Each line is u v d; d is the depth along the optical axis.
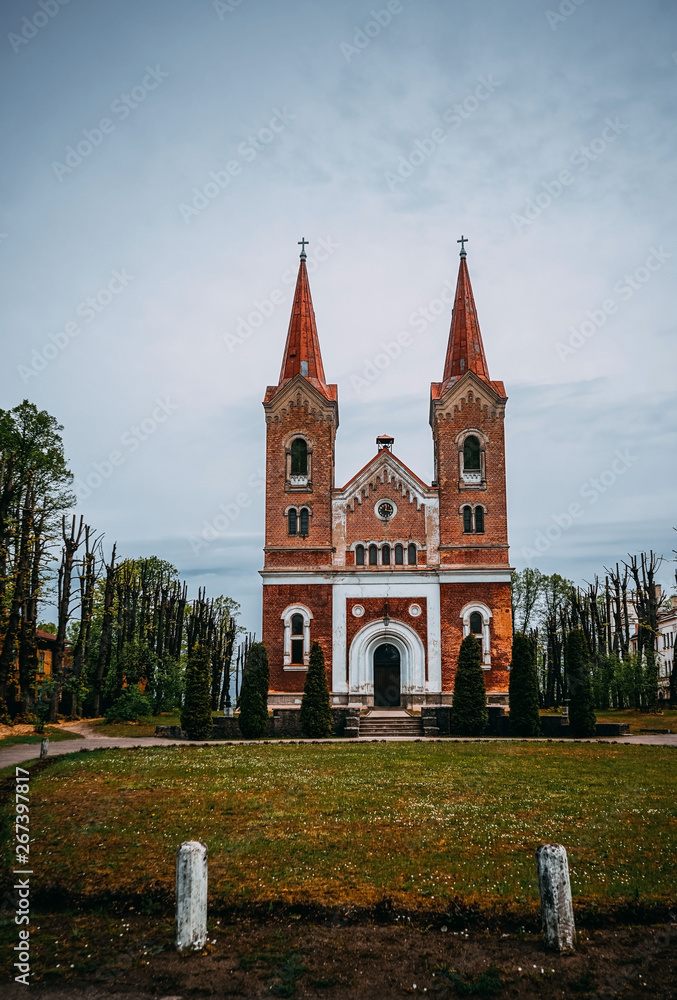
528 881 14.21
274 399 52.78
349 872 15.03
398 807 20.25
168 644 74.94
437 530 50.84
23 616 50.34
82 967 11.75
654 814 18.98
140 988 11.10
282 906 13.58
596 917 12.76
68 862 16.03
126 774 25.91
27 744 38.25
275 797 21.75
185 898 12.25
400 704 49.16
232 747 35.00
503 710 43.59
